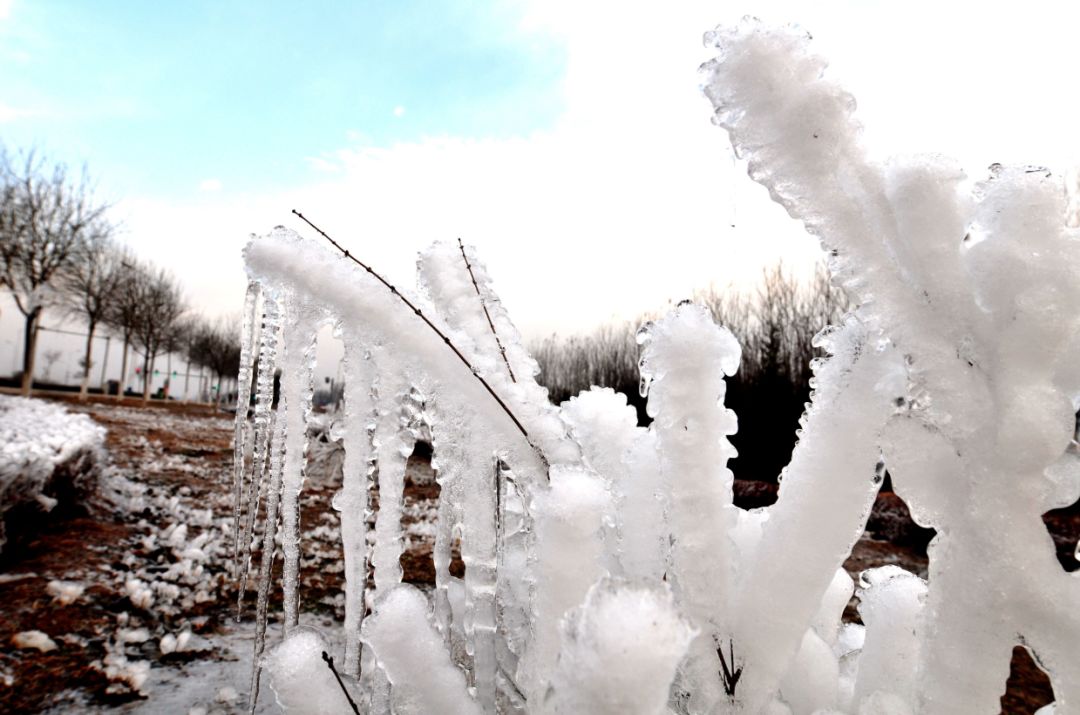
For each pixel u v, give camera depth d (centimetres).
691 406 88
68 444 502
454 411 106
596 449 120
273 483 116
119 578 394
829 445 83
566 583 80
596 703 53
